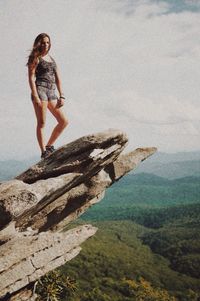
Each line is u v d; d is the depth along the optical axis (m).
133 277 153.38
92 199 9.84
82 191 9.30
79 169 8.45
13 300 8.27
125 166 9.78
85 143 8.19
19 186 7.43
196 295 136.38
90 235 9.18
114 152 8.91
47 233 8.36
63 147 8.38
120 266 162.75
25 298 8.65
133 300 118.19
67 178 8.19
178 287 151.75
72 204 9.48
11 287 7.82
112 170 9.71
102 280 138.62
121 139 8.61
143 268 167.62
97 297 112.62
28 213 8.20
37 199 7.48
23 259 7.91
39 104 8.62
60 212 9.34
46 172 8.28
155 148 10.23
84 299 111.81
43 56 8.75
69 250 8.74
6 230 7.65
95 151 8.23
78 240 8.84
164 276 162.88
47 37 8.59
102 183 9.46
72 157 8.30
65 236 8.61
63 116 9.16
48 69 8.79
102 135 8.20
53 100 8.98
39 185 7.67
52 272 22.27
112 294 125.06
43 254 8.17
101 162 8.81
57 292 21.50
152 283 151.12
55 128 9.24
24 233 8.19
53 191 8.01
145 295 120.44
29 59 8.60
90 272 146.38
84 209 9.83
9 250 7.70
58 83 9.12
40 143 9.04
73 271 143.62
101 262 161.38
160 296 122.25
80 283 132.75
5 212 7.27
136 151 10.02
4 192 7.26
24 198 7.36
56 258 8.49
